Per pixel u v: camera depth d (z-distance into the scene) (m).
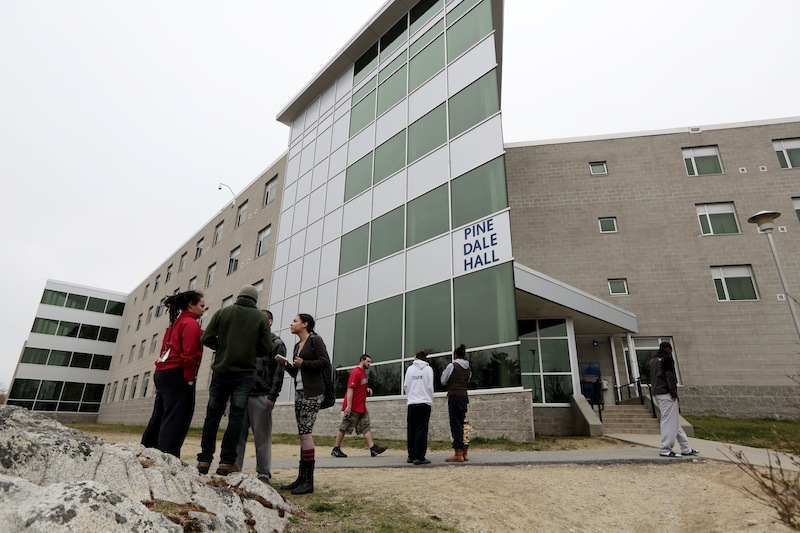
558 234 19.86
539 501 5.16
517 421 10.09
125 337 44.44
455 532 4.06
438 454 8.89
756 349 16.89
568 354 14.41
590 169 20.67
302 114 22.64
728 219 18.88
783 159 19.16
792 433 11.28
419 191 14.14
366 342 14.24
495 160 12.13
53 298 46.16
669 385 7.63
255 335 4.71
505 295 10.88
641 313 18.16
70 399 44.19
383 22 17.80
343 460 7.77
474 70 13.57
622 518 4.86
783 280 11.29
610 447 9.55
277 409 17.19
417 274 13.31
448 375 7.59
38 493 2.38
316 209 19.00
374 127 17.00
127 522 2.48
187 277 31.88
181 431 4.50
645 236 19.16
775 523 3.96
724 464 6.82
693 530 4.44
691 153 20.11
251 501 3.75
